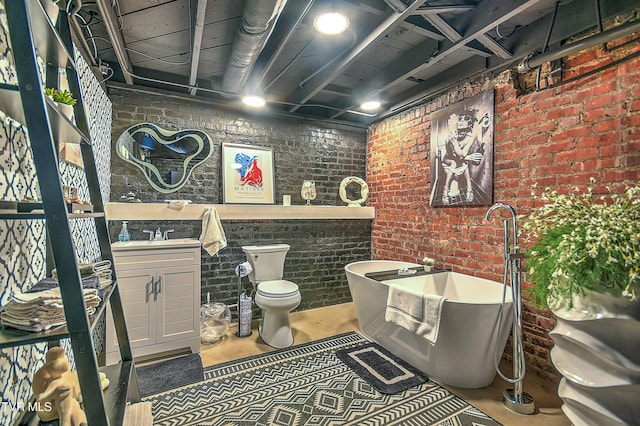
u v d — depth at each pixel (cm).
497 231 254
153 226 296
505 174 248
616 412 135
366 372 228
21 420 110
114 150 285
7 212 83
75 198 128
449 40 224
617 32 170
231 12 197
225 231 326
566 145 209
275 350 264
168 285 251
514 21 220
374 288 268
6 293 108
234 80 262
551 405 191
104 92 263
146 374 224
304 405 191
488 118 260
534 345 225
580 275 143
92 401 93
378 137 398
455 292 281
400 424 174
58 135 128
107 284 141
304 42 236
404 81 312
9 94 89
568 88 209
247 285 335
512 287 196
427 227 323
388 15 187
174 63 272
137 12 198
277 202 359
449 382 212
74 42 188
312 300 376
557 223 161
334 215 371
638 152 176
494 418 180
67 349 163
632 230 130
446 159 299
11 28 84
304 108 374
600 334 140
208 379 219
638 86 176
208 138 324
